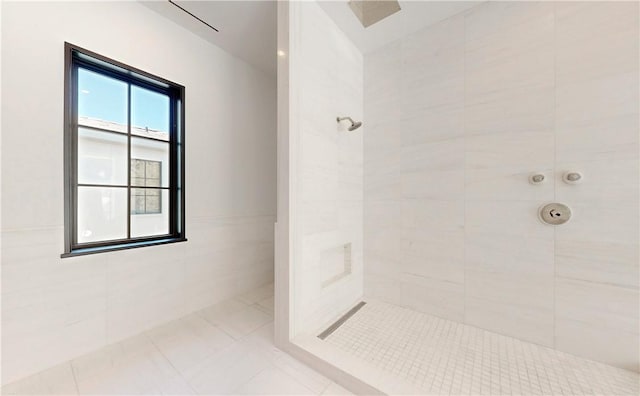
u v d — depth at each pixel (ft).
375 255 6.12
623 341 3.61
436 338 4.48
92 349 4.18
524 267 4.32
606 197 3.67
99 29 4.29
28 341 3.61
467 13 4.81
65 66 3.96
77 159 4.24
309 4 4.57
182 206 5.52
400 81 5.69
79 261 4.08
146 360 3.95
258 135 7.30
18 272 3.55
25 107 3.59
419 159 5.43
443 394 3.20
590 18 3.76
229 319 5.34
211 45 6.07
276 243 4.35
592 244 3.78
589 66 3.77
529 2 4.22
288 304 4.18
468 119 4.83
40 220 3.73
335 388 3.41
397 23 5.20
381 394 3.10
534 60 4.18
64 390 3.33
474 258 4.80
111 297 4.42
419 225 5.45
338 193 5.40
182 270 5.47
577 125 3.86
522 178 4.30
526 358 3.91
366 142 6.23
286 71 4.20
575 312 3.92
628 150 3.53
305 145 4.48
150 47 4.96
